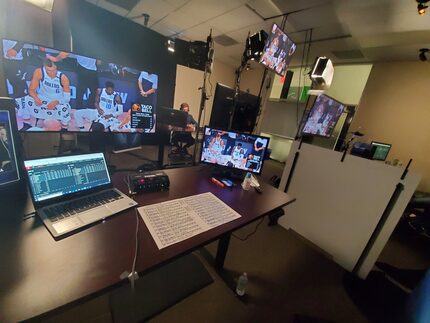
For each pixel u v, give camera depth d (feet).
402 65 12.54
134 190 3.36
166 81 14.20
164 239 2.45
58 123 3.54
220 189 4.30
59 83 3.40
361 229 5.90
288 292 5.08
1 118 2.44
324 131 9.40
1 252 1.91
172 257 2.20
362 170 5.87
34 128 3.32
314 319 4.47
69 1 9.54
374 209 5.64
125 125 4.35
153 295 4.35
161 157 9.19
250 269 5.60
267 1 9.04
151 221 2.74
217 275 5.19
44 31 4.19
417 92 12.11
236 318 4.21
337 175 6.42
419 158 12.10
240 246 6.49
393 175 5.30
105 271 1.88
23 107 3.16
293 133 15.42
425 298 2.91
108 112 4.05
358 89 14.78
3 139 2.48
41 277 1.73
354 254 6.03
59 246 2.07
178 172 4.91
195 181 4.50
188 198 3.59
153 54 13.08
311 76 7.70
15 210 2.51
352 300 5.13
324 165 6.73
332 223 6.55
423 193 10.28
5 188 2.58
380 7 7.91
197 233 2.70
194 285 4.75
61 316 3.70
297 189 7.49
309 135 7.91
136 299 4.20
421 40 9.73
